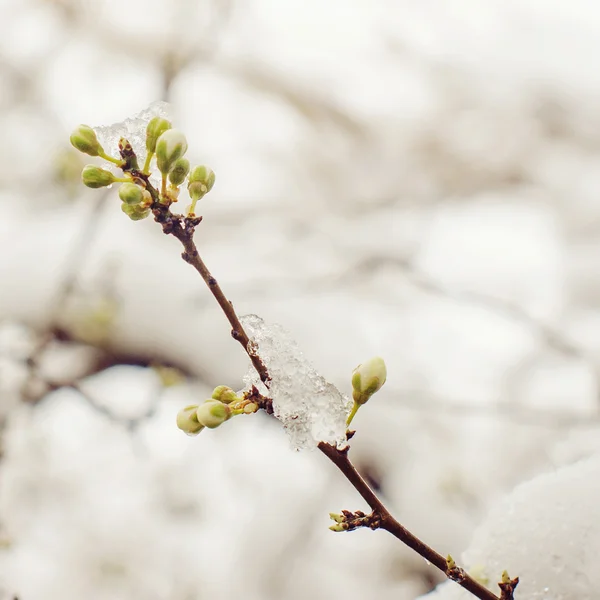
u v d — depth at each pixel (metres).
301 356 0.51
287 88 1.74
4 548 0.88
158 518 0.98
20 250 1.12
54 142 1.42
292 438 0.50
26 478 0.95
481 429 1.12
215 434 1.10
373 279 1.36
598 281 1.42
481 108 1.79
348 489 1.08
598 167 1.71
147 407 1.02
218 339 1.09
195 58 1.49
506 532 0.54
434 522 1.04
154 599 0.92
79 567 0.91
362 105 1.75
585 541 0.53
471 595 0.53
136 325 1.08
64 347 1.07
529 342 1.25
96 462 0.98
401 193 1.67
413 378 1.15
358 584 1.00
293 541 1.02
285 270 1.28
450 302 1.33
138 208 0.50
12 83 1.53
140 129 0.51
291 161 1.62
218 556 0.99
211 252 1.29
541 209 1.64
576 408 1.13
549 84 1.80
